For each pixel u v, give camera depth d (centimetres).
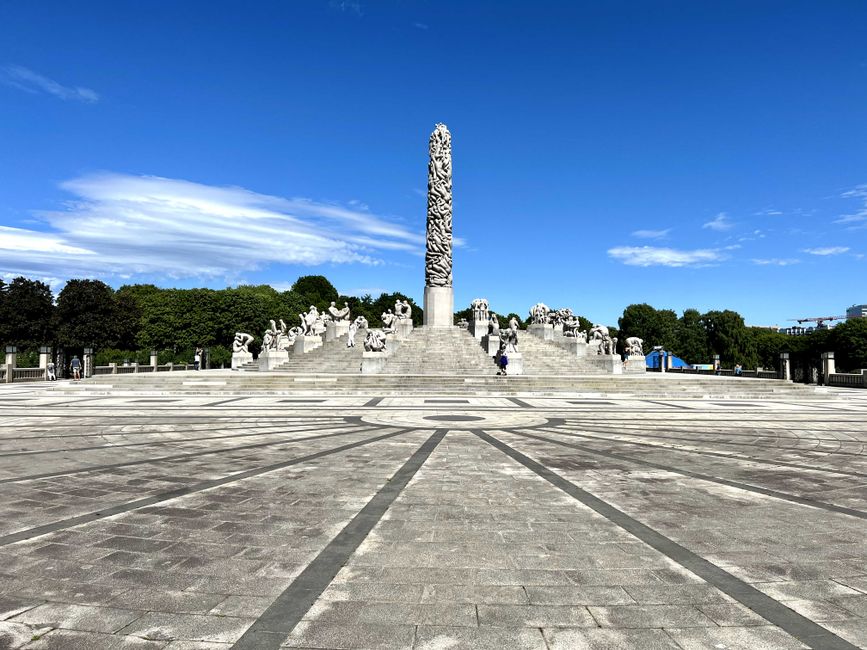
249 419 1983
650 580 600
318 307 11569
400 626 496
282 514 830
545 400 2908
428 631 487
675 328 10306
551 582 594
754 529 773
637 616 518
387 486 1004
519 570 626
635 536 742
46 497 918
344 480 1048
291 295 10475
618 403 2772
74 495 931
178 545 696
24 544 695
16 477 1062
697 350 10038
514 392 3284
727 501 916
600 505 888
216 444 1444
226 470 1129
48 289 7656
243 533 743
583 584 589
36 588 569
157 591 564
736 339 9712
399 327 5419
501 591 571
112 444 1441
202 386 3478
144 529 756
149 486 995
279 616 513
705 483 1040
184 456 1277
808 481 1060
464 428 1759
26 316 7231
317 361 4759
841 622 509
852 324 7794
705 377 4700
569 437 1590
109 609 525
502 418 2038
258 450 1356
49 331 7325
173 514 826
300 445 1430
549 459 1261
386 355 4341
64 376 5478
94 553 667
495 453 1330
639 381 3725
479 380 3559
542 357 4884
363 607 532
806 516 834
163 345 8262
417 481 1043
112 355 7238
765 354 10162
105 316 7669
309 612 521
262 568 625
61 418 2008
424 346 4725
